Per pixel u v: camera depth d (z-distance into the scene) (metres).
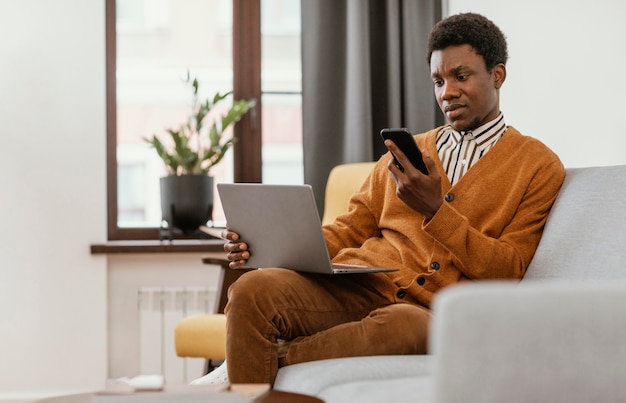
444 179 2.06
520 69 3.67
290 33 4.00
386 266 2.02
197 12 4.02
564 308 1.05
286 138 4.00
